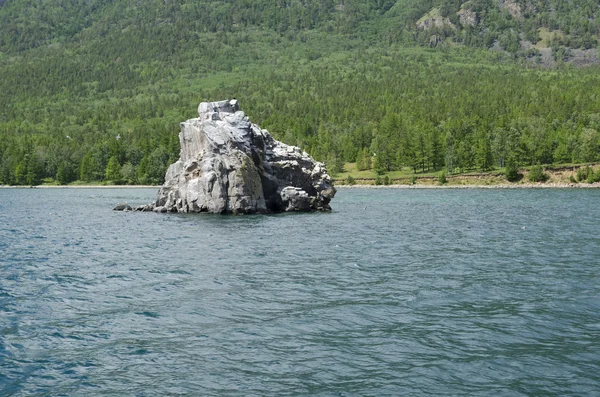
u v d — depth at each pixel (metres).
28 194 176.88
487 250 50.16
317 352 24.17
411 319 28.70
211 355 23.97
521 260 44.78
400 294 33.78
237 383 21.17
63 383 21.31
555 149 198.50
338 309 30.61
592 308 30.42
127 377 21.81
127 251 50.94
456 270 41.00
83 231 68.00
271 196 94.75
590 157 189.62
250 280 37.88
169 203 96.12
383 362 22.98
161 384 21.16
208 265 43.50
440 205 109.75
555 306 30.88
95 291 35.03
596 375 21.55
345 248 52.00
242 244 54.88
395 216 85.81
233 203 88.25
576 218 78.62
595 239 56.28
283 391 20.42
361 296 33.38
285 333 26.67
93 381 21.47
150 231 66.75
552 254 47.44
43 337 26.31
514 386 20.66
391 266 42.75
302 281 37.50
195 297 33.34
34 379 21.66
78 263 44.84
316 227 69.88
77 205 122.31
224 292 34.53
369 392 20.27
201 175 91.19
